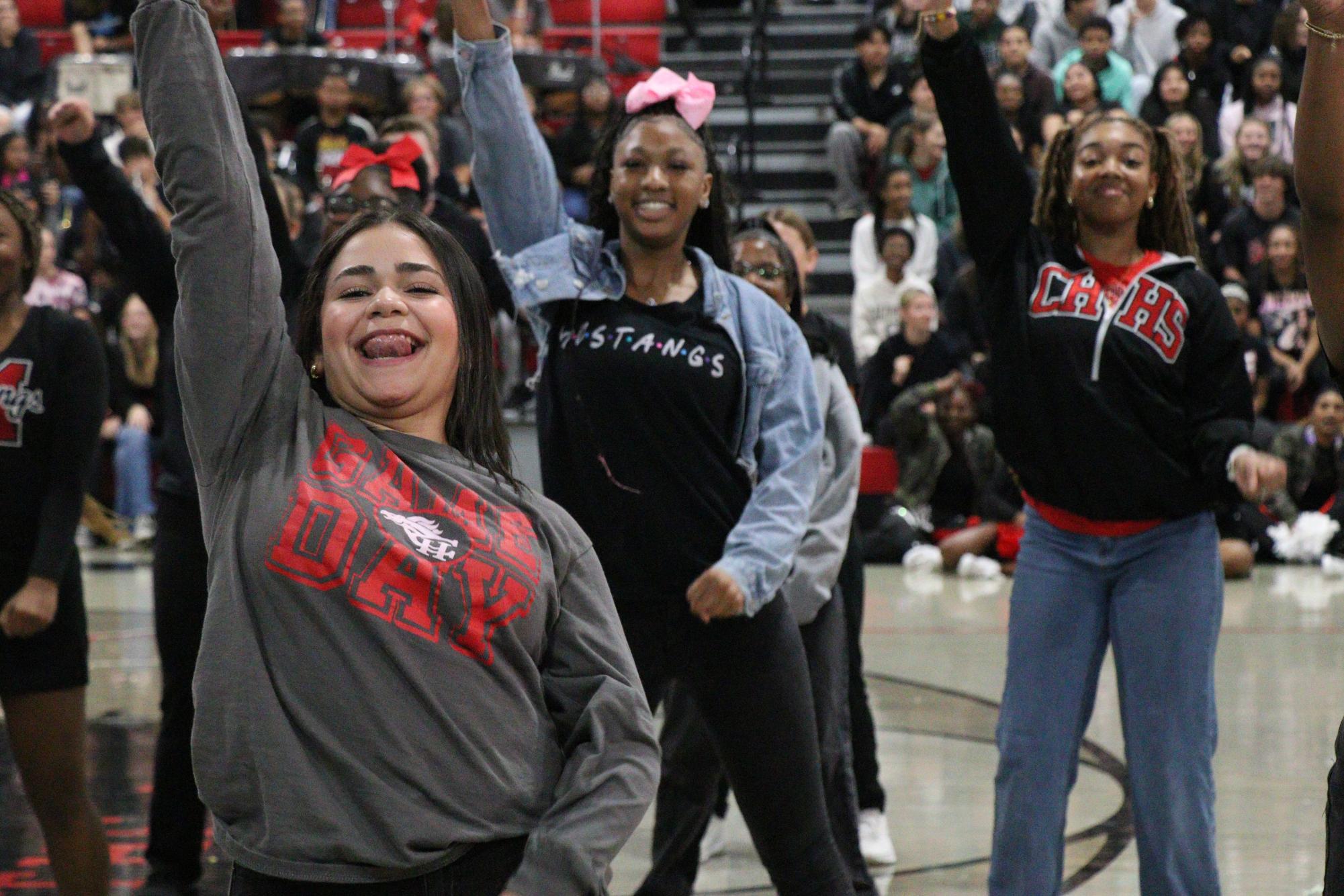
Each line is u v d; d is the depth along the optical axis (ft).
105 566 36.37
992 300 12.61
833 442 13.87
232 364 7.26
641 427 11.33
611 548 11.43
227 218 7.30
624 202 11.60
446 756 6.82
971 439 36.73
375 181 15.35
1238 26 48.57
